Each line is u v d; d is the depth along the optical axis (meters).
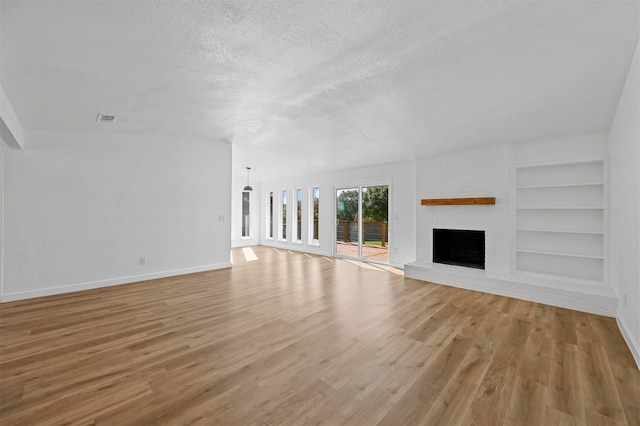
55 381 1.99
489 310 3.48
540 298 3.76
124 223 4.64
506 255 4.54
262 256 7.62
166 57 2.36
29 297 3.87
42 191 3.98
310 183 8.34
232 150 6.19
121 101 3.25
